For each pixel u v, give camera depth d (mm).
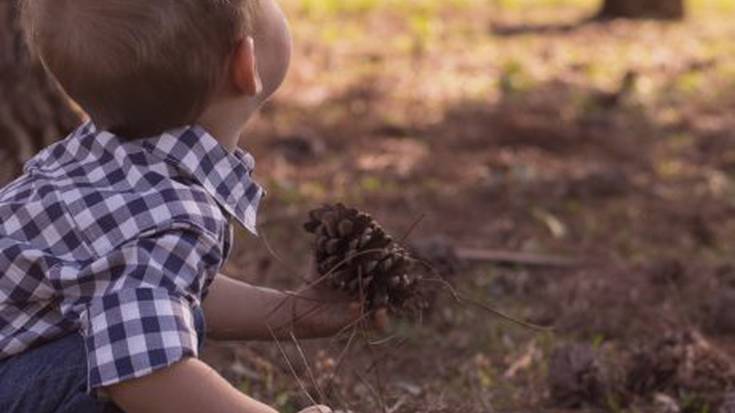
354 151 8812
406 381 4598
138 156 2590
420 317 3051
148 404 2410
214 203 2588
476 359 4848
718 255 6508
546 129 9352
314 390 4152
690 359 4492
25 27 2715
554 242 6727
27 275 2561
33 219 2592
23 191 2680
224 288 3066
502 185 7793
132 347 2377
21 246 2568
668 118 10086
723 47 13883
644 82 11617
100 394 2484
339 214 2932
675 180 8148
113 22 2525
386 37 14156
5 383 2576
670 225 7094
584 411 4395
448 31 14766
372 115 9977
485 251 6367
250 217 2662
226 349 4758
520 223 7098
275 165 8281
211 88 2609
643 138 9367
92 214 2533
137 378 2389
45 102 5797
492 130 9445
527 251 6543
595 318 5227
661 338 4609
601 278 5781
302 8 16391
